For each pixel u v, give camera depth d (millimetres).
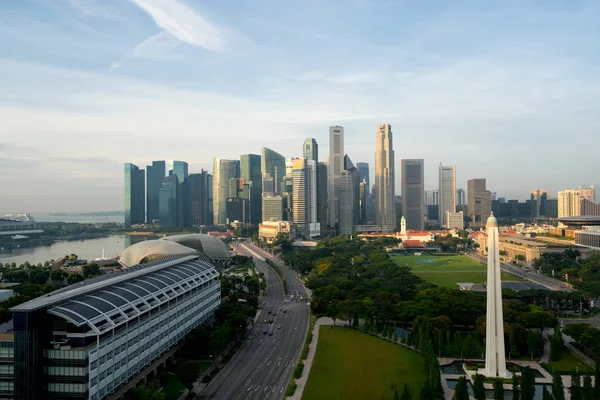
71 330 186375
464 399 186125
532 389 189250
